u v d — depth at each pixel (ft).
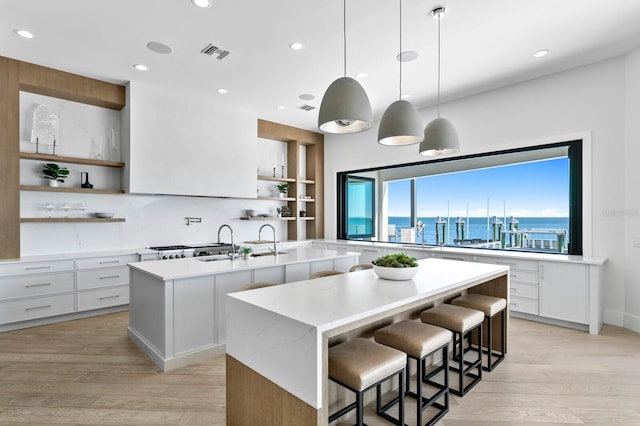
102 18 9.86
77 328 12.28
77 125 14.67
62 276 12.89
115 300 14.16
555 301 12.55
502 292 10.11
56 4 9.17
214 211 19.08
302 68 13.21
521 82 14.60
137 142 14.66
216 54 12.09
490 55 12.18
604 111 12.59
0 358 9.75
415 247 17.46
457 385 8.32
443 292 7.38
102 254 13.96
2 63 12.23
